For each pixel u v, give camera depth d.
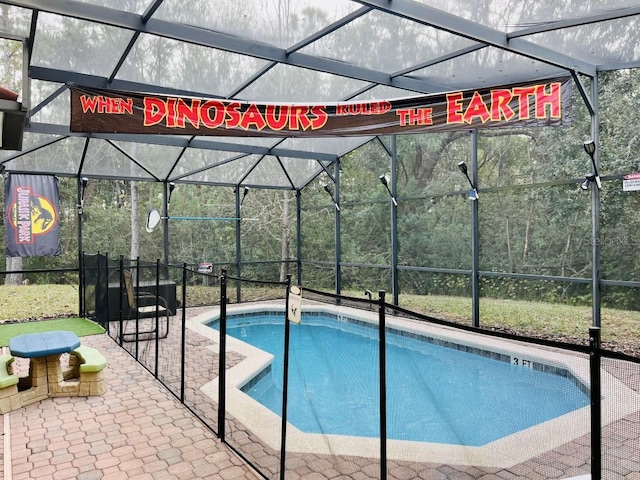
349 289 9.95
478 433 3.39
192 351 6.29
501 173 7.31
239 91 6.35
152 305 7.87
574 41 5.07
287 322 2.86
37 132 6.75
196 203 10.96
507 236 7.11
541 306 6.65
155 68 5.53
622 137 5.78
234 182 10.39
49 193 8.32
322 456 3.25
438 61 5.57
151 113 4.89
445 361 4.41
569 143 6.47
